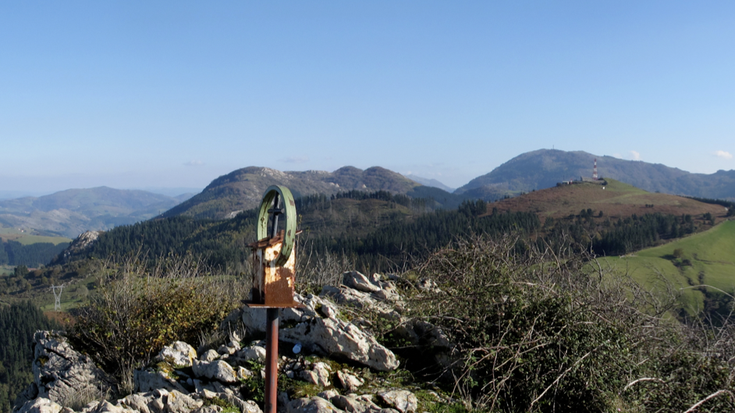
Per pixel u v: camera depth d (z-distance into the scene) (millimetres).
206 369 5457
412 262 8078
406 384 5367
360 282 7547
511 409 5105
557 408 5070
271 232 3432
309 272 9219
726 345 5418
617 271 6445
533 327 5082
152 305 7855
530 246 6738
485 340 5328
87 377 7031
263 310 6609
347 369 5512
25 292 95625
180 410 4680
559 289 5637
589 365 4945
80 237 157875
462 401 5020
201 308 8078
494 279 5820
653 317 5727
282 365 5500
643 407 4906
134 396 4715
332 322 5820
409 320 6277
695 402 4742
